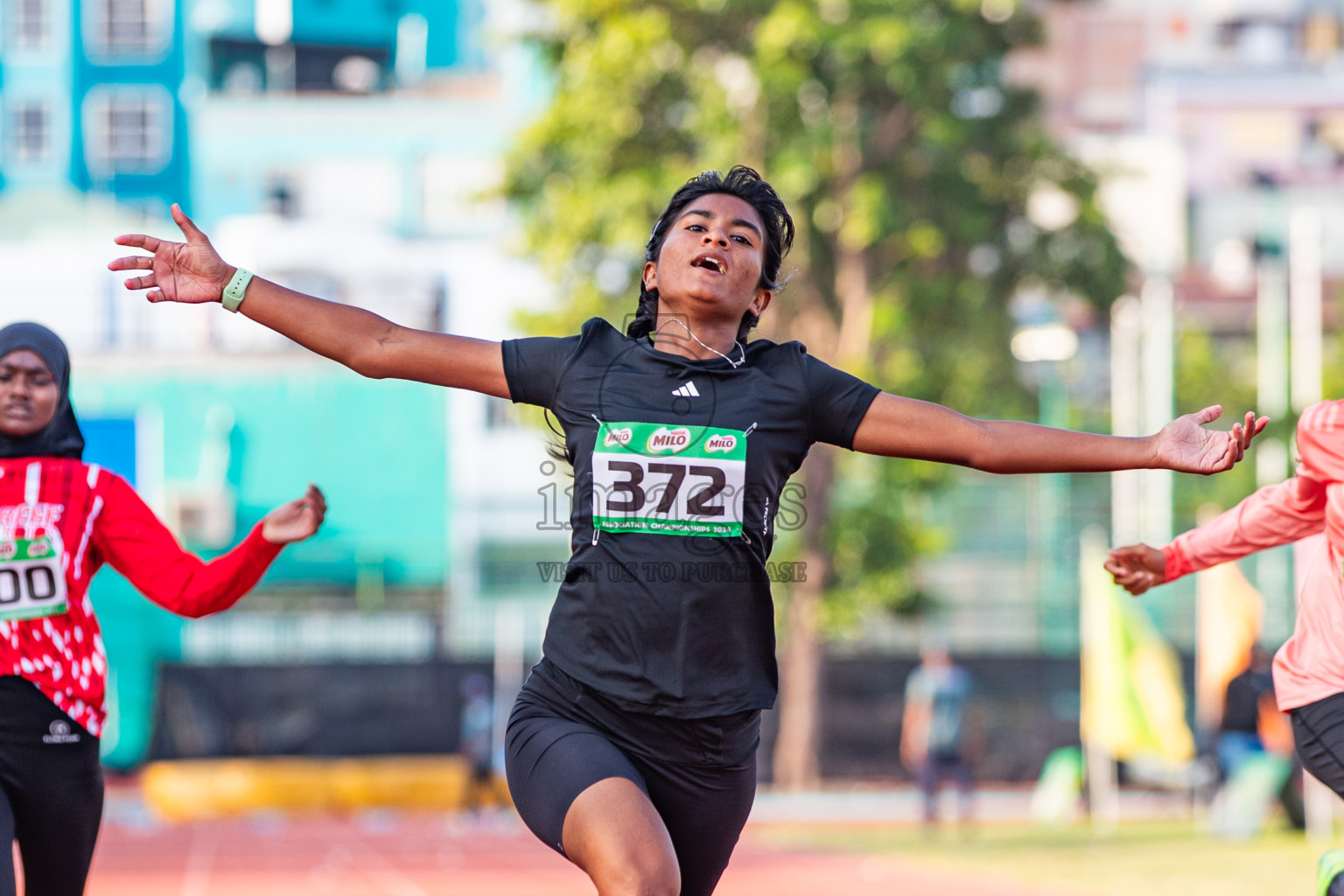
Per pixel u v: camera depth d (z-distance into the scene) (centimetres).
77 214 6019
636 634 589
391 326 618
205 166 6544
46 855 714
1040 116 4181
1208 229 7900
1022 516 5291
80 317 5791
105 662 727
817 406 605
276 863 2458
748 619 599
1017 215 4238
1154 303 4366
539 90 6481
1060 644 5225
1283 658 705
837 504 4206
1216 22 8612
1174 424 590
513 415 5669
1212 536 753
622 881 539
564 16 3838
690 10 3744
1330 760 676
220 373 5741
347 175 6506
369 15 6844
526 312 4056
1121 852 2331
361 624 5328
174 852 2703
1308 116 8056
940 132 3812
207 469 5706
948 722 2969
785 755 4119
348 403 5759
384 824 3634
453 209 6462
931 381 4125
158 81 6662
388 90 6788
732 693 594
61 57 6644
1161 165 7606
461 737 4569
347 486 5728
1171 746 2845
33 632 701
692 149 3925
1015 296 4322
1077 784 3500
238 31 6700
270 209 6544
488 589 5709
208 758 4494
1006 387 4391
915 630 5256
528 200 4084
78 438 743
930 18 3797
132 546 725
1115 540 4641
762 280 648
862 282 4088
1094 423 5700
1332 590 690
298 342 616
